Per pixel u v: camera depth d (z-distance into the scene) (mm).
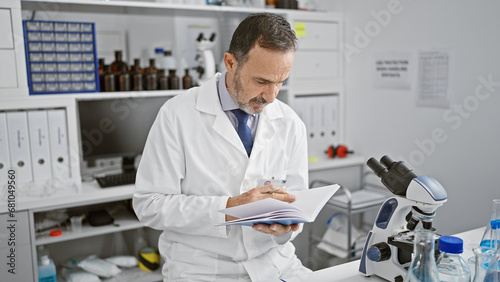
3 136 2090
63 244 2533
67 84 2240
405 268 1114
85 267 2346
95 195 2135
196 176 1284
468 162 2225
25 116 2127
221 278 1268
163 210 1216
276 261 1338
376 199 2598
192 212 1195
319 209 1083
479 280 964
